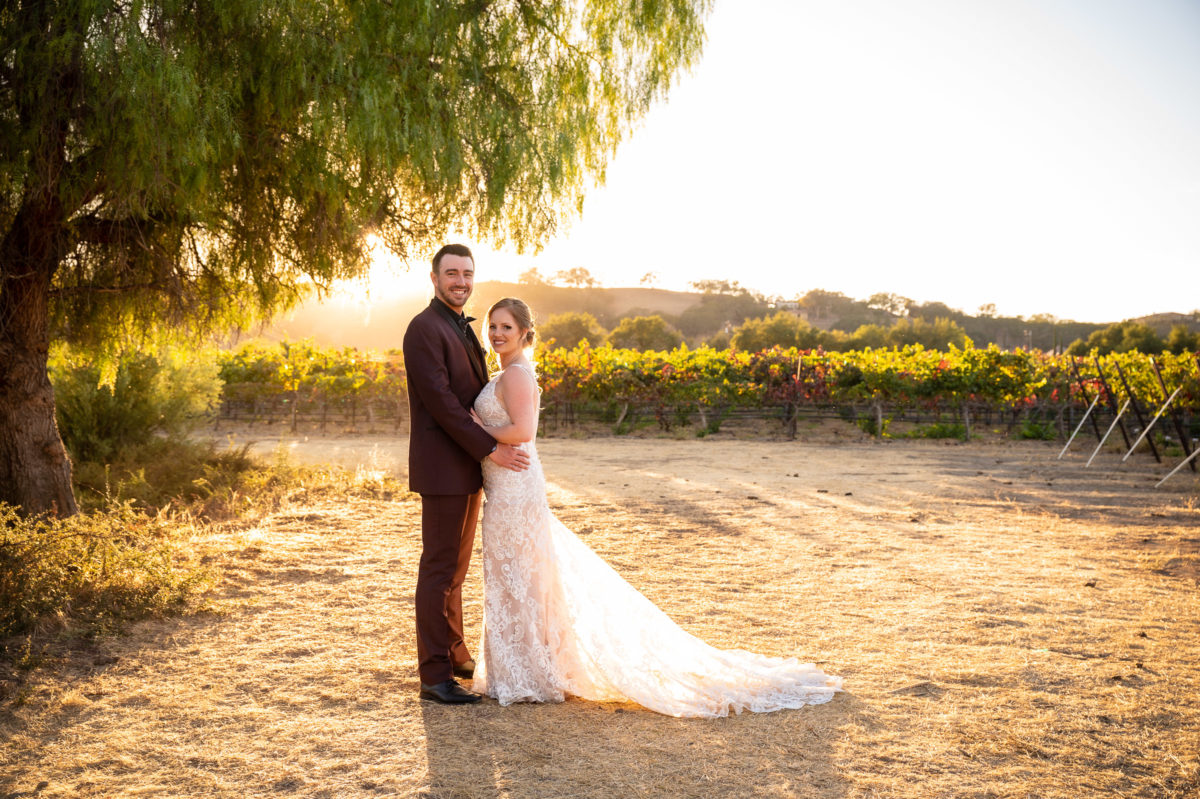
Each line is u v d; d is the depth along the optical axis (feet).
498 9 21.75
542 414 64.08
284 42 17.67
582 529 23.50
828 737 9.77
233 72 17.70
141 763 9.00
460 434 10.69
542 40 22.85
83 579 14.73
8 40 16.78
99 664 12.07
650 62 25.21
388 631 13.94
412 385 11.16
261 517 24.41
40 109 17.08
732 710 10.64
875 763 9.07
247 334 26.17
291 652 12.83
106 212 21.16
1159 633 13.82
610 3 24.93
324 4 18.65
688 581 17.53
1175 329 197.57
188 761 9.07
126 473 29.01
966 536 22.49
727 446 51.67
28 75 16.88
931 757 9.21
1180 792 8.41
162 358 35.63
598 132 25.13
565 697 11.25
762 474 37.09
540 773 8.82
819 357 61.31
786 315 254.06
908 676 11.84
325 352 67.41
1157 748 9.45
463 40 21.27
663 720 10.37
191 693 11.06
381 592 16.44
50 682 11.31
